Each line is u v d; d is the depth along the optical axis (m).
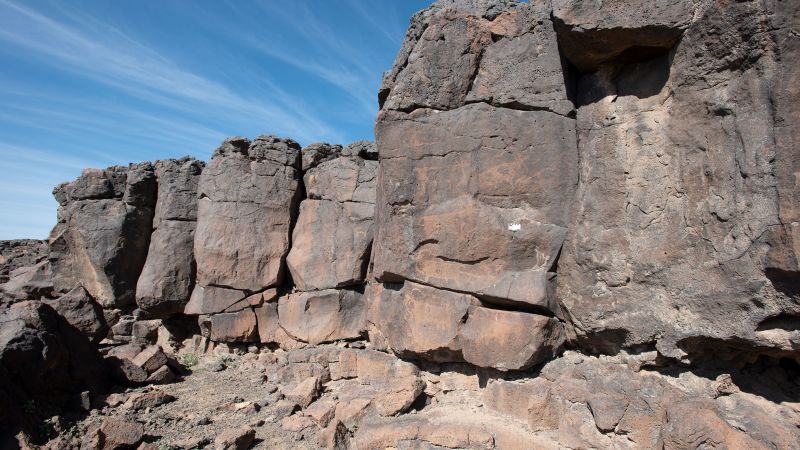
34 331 7.89
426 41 7.36
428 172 7.28
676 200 5.49
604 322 5.89
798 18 4.39
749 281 4.75
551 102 6.55
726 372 5.24
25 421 6.96
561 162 6.52
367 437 6.61
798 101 4.41
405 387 7.03
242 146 11.79
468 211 6.94
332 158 11.86
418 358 7.70
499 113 6.88
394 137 7.48
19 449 6.52
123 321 12.18
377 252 8.01
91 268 12.46
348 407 7.29
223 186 11.48
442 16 7.31
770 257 4.55
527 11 6.89
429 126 7.29
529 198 6.67
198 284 11.69
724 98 5.02
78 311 9.96
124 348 10.88
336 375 9.16
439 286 7.17
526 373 6.57
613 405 5.39
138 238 12.61
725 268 4.96
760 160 4.68
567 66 6.52
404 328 7.55
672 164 5.55
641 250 5.70
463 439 6.14
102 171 12.71
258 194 11.35
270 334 11.02
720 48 5.01
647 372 5.70
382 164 7.72
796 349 4.60
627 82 6.10
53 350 7.99
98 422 7.71
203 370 10.59
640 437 5.19
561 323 6.57
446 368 7.44
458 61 7.21
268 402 8.59
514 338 6.37
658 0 5.36
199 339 11.99
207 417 7.95
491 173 6.87
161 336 12.34
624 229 5.84
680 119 5.47
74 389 8.34
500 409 6.46
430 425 6.46
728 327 4.95
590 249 6.07
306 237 10.95
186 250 12.24
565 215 6.50
